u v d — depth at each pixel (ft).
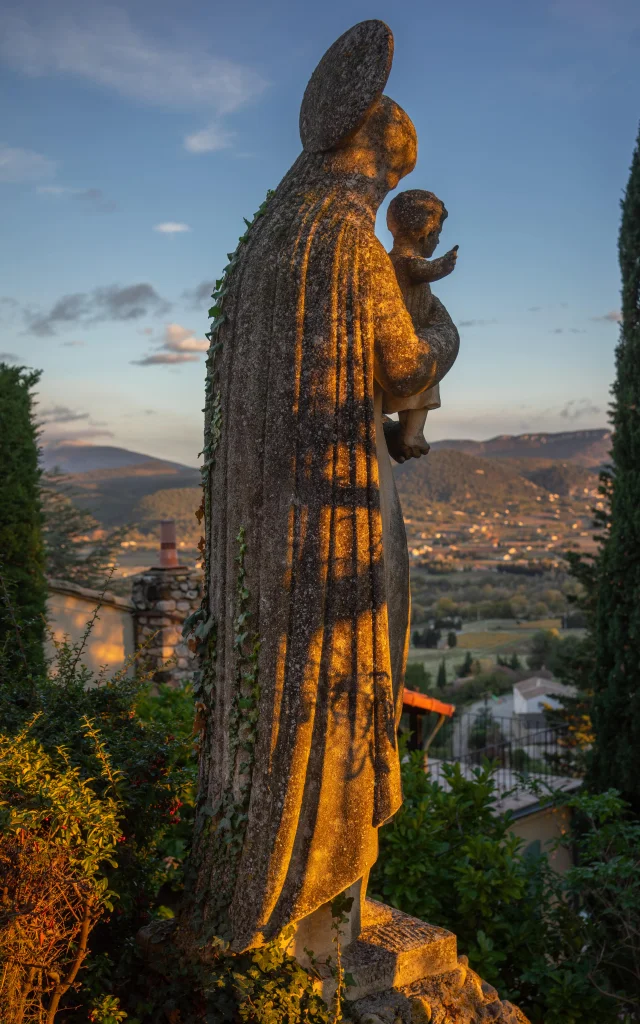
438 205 11.76
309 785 10.13
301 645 10.05
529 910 16.74
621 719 30.78
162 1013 10.11
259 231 10.96
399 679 11.64
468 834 18.17
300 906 10.13
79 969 10.39
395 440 12.07
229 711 10.69
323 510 10.11
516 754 47.93
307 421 10.17
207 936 10.39
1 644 16.38
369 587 10.31
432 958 11.52
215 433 11.02
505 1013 11.63
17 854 9.07
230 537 10.75
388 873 16.47
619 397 33.06
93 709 13.66
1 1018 8.95
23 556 29.37
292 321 10.28
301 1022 9.79
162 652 39.32
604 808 19.03
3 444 29.22
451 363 11.39
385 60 10.46
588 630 48.65
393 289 10.57
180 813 15.55
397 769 10.57
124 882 11.62
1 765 9.62
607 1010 15.51
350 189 10.76
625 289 33.94
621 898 17.52
